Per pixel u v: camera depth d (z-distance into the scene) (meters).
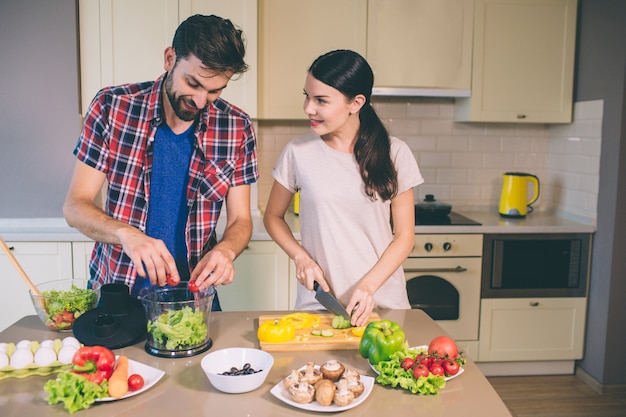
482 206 4.22
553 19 3.78
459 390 1.47
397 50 3.69
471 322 3.65
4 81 3.34
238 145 2.03
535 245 3.63
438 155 4.16
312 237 2.14
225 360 1.54
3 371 1.49
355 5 3.62
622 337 3.57
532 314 3.70
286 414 1.34
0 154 3.39
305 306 2.17
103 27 3.36
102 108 1.88
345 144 2.06
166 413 1.34
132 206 1.95
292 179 2.16
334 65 1.85
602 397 3.55
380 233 2.13
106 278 2.00
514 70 3.79
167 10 3.38
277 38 3.58
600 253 3.62
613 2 3.47
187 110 1.76
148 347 1.66
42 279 3.31
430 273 3.57
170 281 1.65
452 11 3.70
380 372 1.51
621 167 3.46
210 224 2.04
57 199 3.45
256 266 3.42
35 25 3.32
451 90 3.77
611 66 3.51
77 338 1.66
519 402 3.46
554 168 4.16
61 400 1.35
